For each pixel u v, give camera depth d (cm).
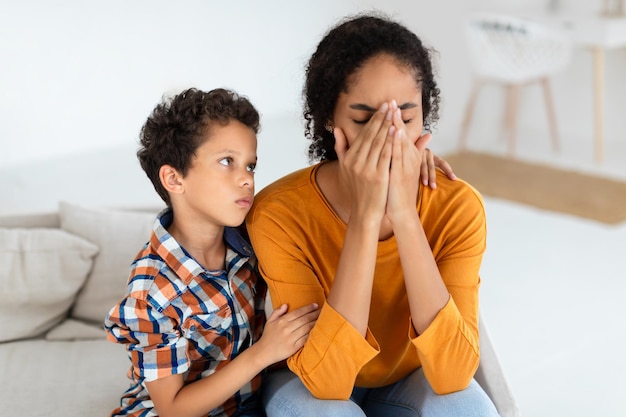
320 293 141
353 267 131
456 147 533
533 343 275
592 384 249
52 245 200
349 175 133
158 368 135
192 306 140
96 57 532
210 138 137
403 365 150
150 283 137
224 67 595
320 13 631
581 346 273
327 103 137
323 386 135
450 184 147
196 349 142
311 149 153
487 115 568
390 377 151
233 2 588
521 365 261
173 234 147
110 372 180
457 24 552
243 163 139
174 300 138
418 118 135
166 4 557
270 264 142
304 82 148
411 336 135
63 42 515
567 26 496
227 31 590
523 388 247
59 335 196
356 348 131
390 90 130
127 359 186
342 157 134
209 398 136
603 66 546
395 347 148
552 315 296
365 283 131
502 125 580
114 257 202
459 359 135
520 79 498
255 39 605
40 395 170
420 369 151
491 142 549
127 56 545
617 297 311
